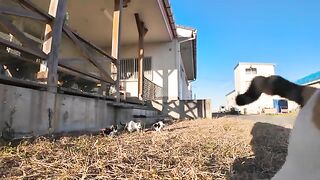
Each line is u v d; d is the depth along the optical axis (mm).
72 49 10773
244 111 27078
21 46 4184
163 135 5324
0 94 3818
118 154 3355
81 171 2723
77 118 5586
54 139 4043
